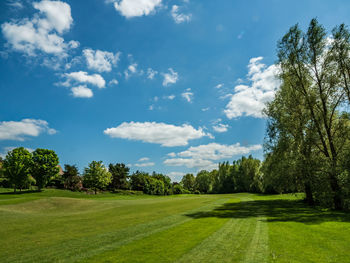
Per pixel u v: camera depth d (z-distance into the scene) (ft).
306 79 83.71
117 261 23.73
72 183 228.63
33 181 203.21
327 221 48.34
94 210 86.94
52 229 42.57
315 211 68.69
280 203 100.94
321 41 77.61
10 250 28.32
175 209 80.38
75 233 38.52
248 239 32.27
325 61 76.38
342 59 72.84
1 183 194.80
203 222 48.42
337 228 40.34
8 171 168.96
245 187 308.81
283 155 91.50
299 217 55.06
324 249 27.40
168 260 23.81
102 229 42.06
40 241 32.86
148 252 26.78
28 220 55.57
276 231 37.78
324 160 73.77
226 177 348.59
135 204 112.16
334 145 80.33
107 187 276.41
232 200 132.36
